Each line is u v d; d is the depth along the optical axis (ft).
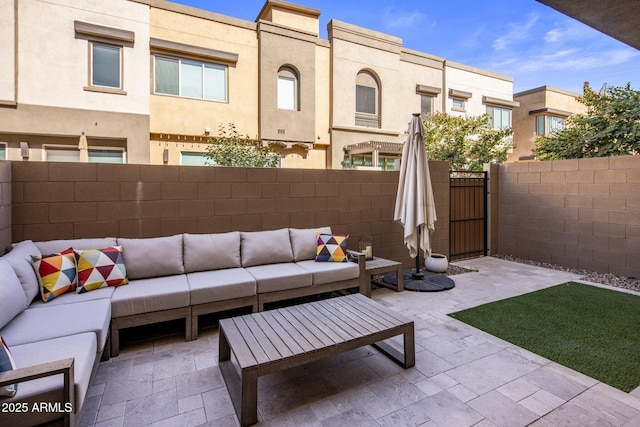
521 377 8.21
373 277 16.60
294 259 13.89
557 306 13.05
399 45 38.65
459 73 43.50
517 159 51.60
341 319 8.85
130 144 26.27
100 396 7.50
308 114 33.45
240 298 11.02
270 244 13.35
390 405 7.22
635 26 6.65
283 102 32.83
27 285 8.46
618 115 21.62
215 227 13.74
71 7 24.13
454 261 21.16
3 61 22.63
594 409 7.02
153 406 7.20
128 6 25.85
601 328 11.00
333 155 35.09
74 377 5.64
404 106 39.58
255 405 6.66
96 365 7.53
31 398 5.08
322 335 7.89
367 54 36.65
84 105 24.81
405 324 8.54
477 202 22.27
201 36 28.68
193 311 10.25
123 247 11.08
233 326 8.41
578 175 18.99
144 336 10.60
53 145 24.52
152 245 11.38
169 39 27.50
